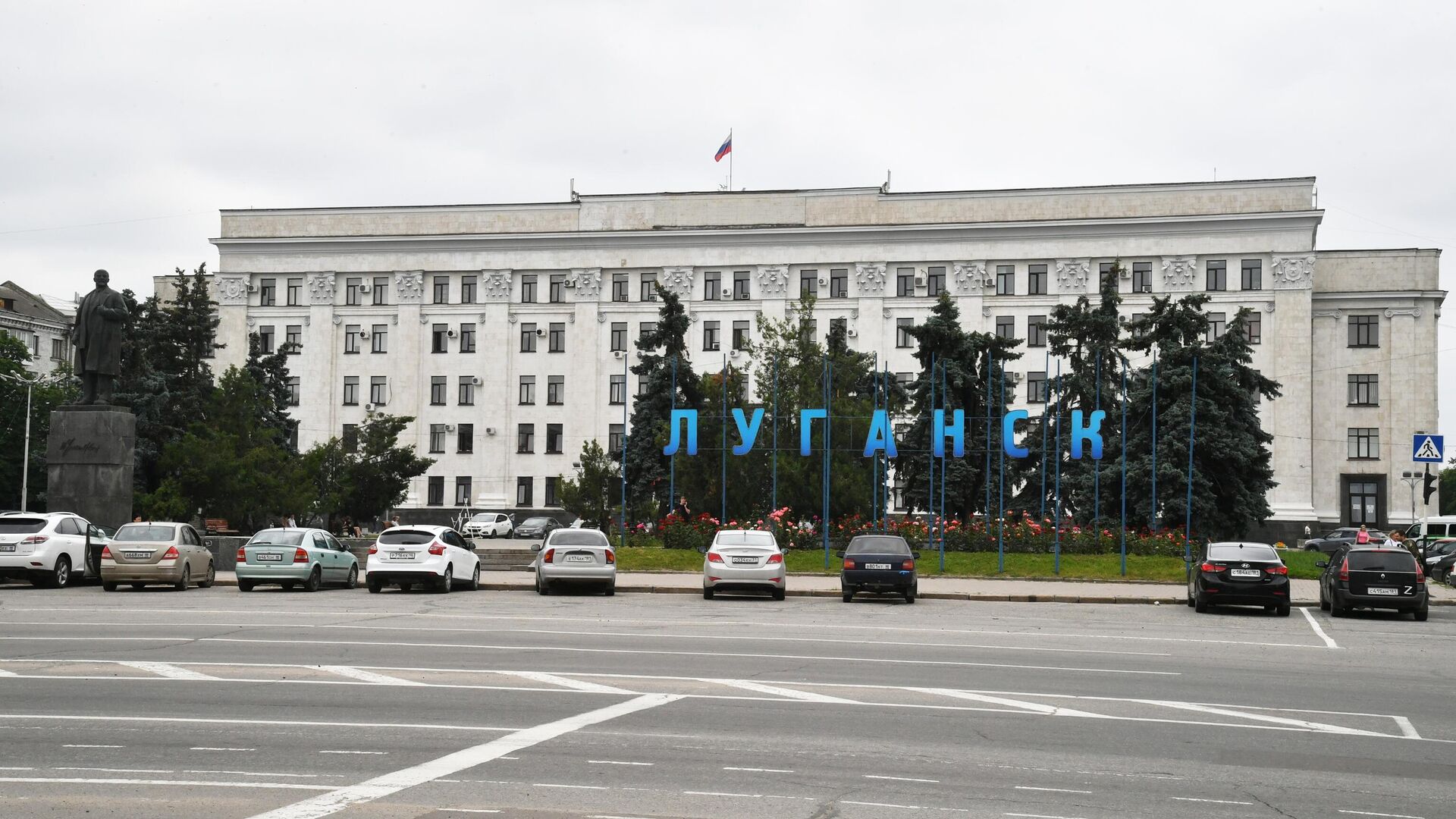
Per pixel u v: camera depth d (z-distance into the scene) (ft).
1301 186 265.34
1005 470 183.83
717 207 291.58
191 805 27.40
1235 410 166.61
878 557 99.71
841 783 30.55
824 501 139.74
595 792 29.12
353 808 27.30
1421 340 273.95
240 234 304.71
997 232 276.41
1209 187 270.05
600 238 290.76
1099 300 269.23
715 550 101.30
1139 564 130.11
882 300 280.31
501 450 292.20
